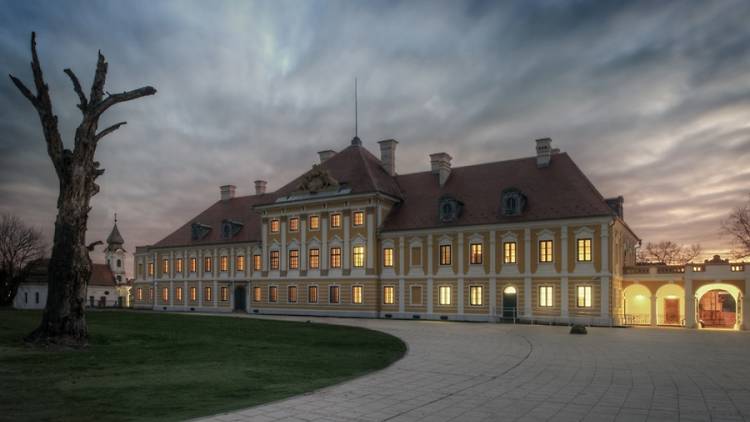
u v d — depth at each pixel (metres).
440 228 55.38
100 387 15.45
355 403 13.73
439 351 25.05
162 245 80.56
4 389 15.13
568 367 20.38
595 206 48.28
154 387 15.48
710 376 18.52
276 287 65.88
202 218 80.75
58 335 24.94
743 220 71.38
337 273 60.78
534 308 49.97
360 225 59.72
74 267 25.66
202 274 75.69
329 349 25.34
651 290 49.47
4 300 91.94
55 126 26.56
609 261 46.91
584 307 47.75
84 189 26.67
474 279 53.28
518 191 51.91
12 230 92.50
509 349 26.03
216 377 17.27
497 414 12.78
